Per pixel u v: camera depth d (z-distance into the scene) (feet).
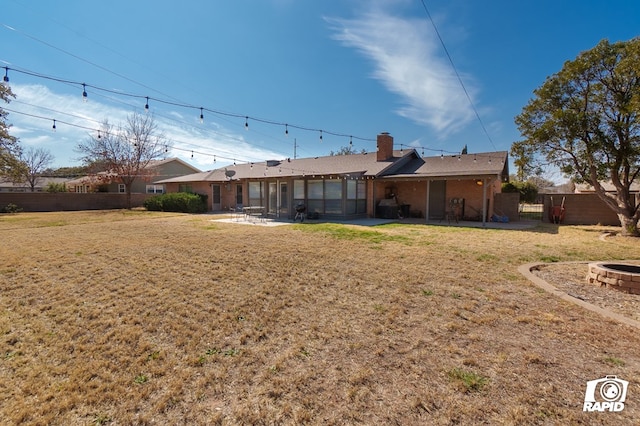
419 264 19.63
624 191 32.48
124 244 26.23
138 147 74.28
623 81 30.01
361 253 22.81
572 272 18.08
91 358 9.08
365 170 50.06
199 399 7.29
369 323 11.31
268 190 54.03
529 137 35.27
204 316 11.96
